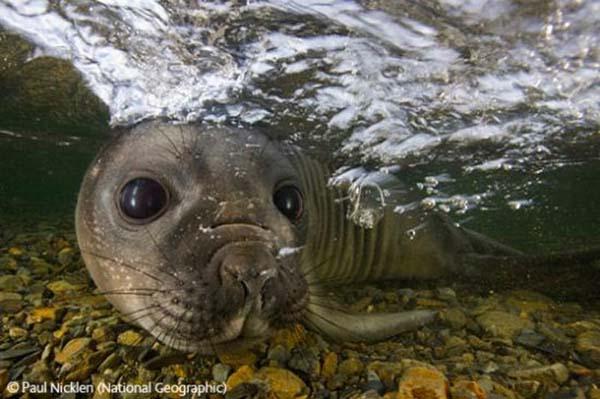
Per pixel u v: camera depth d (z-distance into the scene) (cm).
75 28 48
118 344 39
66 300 49
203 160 39
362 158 65
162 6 41
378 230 61
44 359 38
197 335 33
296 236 40
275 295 33
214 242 34
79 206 45
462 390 33
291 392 33
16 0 44
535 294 56
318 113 56
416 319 45
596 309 52
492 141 70
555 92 52
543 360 40
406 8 38
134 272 37
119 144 46
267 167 42
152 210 38
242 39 45
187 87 52
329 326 42
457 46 44
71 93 68
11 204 152
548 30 40
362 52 46
